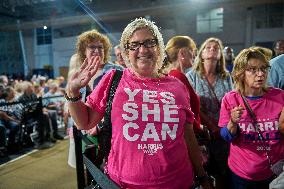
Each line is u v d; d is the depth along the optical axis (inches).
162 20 718.5
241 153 69.8
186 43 79.4
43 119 226.8
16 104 206.2
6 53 862.5
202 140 79.7
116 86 52.7
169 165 49.5
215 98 95.0
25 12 800.3
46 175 155.8
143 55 52.5
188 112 54.3
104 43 97.0
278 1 580.1
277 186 47.6
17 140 202.2
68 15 783.7
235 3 600.1
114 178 51.3
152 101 50.3
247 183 69.3
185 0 631.2
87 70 48.7
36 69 885.8
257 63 66.7
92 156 68.1
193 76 99.2
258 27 641.0
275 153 66.7
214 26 682.2
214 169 82.7
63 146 216.2
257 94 69.1
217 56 95.4
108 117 52.2
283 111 64.9
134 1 695.1
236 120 65.4
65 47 841.5
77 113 50.6
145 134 48.8
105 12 735.1
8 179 150.6
